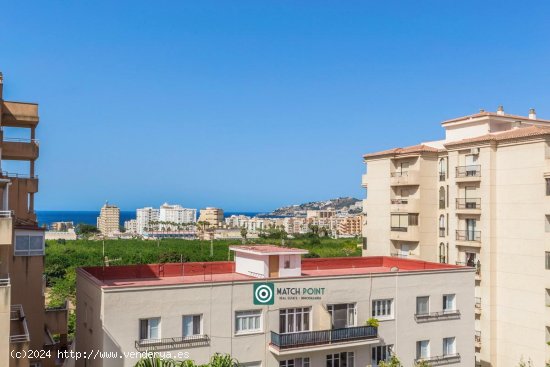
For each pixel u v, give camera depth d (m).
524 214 42.97
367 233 60.88
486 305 45.19
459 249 48.69
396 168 57.81
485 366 44.94
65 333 37.97
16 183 38.62
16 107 38.31
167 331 27.83
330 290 32.12
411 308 34.56
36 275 32.97
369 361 32.56
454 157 49.62
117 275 33.91
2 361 22.53
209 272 36.66
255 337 29.94
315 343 30.39
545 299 41.06
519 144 43.56
